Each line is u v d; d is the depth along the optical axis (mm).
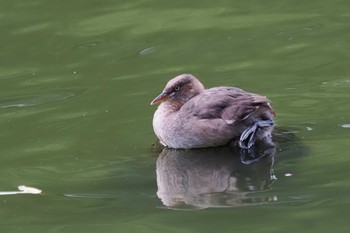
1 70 18641
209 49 18953
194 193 12812
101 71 18172
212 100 14602
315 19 20125
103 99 16578
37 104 16578
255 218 11805
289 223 11586
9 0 22188
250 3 21438
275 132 14664
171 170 13672
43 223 12078
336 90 16141
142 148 14523
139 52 19062
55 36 20250
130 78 17641
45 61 18984
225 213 12031
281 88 16469
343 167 13188
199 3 21672
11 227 12016
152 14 21188
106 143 14727
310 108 15453
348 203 12031
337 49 18328
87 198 12812
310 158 13633
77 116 15867
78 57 19062
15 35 20438
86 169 13805
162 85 17078
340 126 14656
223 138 14406
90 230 11773
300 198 12328
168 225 11742
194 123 14445
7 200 12867
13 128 15516
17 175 13703
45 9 21750
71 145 14711
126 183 13258
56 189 13156
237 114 14242
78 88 17297
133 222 11953
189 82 15109
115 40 19812
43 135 15156
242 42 19156
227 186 12977
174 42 19469
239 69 17703
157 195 12789
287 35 19344
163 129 14625
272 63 17891
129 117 15688
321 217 11695
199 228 11641
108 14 21312
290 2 21234
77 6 21875
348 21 19844
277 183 12922
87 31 20406
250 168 13586
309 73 17156
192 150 14508
